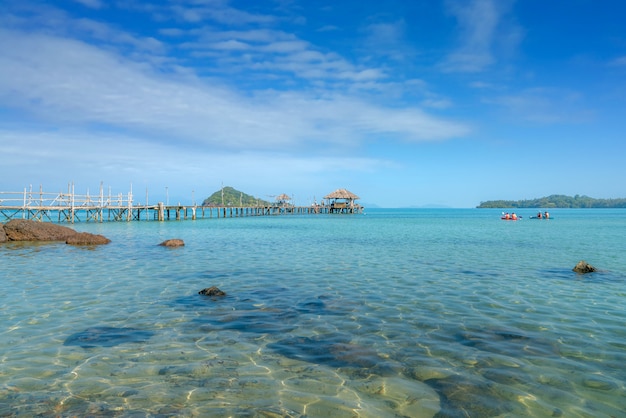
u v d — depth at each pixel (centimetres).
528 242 2795
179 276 1449
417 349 734
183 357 694
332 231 4088
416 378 614
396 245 2588
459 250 2289
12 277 1422
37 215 5250
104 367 651
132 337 795
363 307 1027
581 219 8019
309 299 1109
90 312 972
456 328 857
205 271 1555
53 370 638
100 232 3850
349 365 662
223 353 714
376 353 714
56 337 792
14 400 541
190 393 564
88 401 539
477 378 613
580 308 1016
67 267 1642
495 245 2575
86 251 2200
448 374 628
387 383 598
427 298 1122
